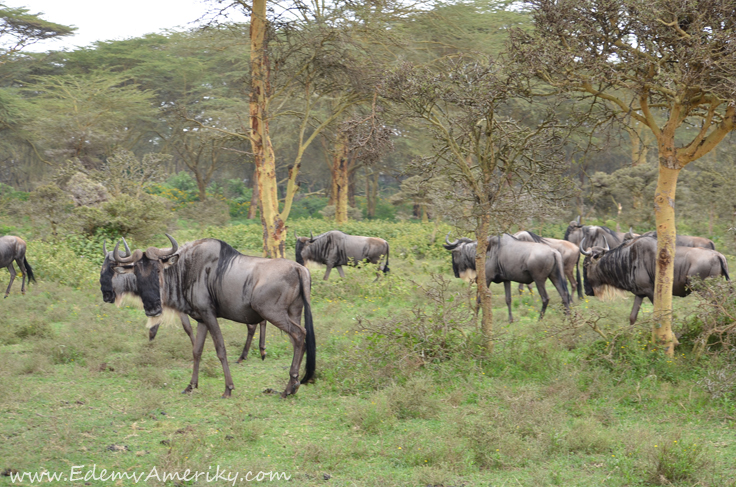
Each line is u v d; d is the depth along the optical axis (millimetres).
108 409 9336
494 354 11531
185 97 54031
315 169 65812
